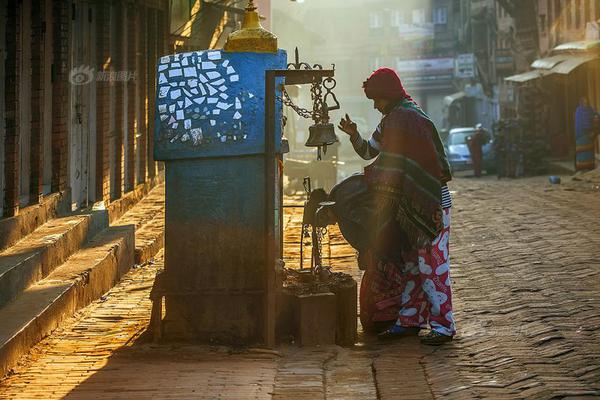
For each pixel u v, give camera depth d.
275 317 7.91
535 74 35.94
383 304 8.16
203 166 7.84
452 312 8.03
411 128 7.61
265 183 7.77
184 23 18.84
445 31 86.00
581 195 19.06
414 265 7.91
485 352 7.29
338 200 8.04
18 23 10.43
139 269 12.05
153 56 16.75
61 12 12.03
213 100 7.78
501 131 31.02
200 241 7.87
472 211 16.70
